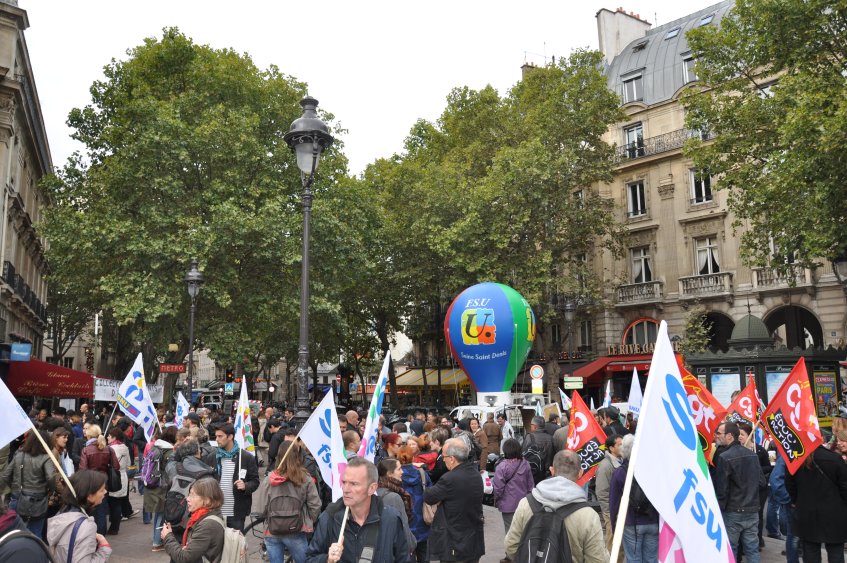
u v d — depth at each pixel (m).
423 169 37.88
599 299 35.91
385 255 38.53
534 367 24.88
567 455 5.14
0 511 3.72
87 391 25.33
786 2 21.84
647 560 6.84
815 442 7.30
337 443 7.11
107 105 34.34
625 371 38.19
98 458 10.48
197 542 5.08
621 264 39.62
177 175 28.64
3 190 26.53
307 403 11.38
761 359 19.19
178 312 29.08
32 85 30.70
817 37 22.48
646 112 38.84
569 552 4.59
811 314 33.31
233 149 28.61
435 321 50.25
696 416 8.42
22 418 5.11
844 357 20.05
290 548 7.20
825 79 21.97
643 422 3.22
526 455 11.20
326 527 4.58
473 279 35.91
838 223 20.80
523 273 34.56
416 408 29.42
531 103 37.56
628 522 6.90
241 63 32.75
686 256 36.44
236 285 29.22
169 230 28.33
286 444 7.79
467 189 35.38
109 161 29.84
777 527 11.23
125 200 29.05
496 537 11.32
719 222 35.28
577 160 35.50
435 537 6.62
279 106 31.55
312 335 36.53
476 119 37.41
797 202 22.11
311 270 31.45
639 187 38.97
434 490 6.60
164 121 27.56
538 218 34.53
